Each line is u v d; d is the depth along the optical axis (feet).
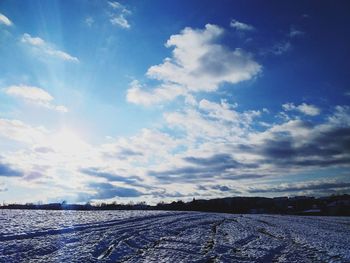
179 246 71.97
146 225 104.58
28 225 89.66
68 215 134.72
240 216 191.31
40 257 54.60
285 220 170.40
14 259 51.90
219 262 58.70
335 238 99.76
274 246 77.36
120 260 56.65
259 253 67.97
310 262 62.08
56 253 58.03
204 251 67.87
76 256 56.65
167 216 147.02
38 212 155.63
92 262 53.88
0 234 70.54
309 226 138.21
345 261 63.87
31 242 64.64
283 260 62.54
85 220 109.50
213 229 109.81
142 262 56.03
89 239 72.59
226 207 321.73
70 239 71.15
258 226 127.13
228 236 92.27
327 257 66.90
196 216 162.50
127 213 156.46
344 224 161.07
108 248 65.21
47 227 86.33
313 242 85.71
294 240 89.04
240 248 73.36
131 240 75.10
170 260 58.18
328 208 308.19
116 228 91.86
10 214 134.92
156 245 72.33
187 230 100.94
